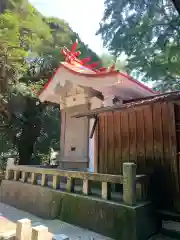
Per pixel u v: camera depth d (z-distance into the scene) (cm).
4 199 695
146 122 501
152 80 1467
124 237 372
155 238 394
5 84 1045
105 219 409
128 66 1493
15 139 1198
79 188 572
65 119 829
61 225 459
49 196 542
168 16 1253
